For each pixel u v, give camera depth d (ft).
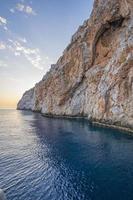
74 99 294.05
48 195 59.47
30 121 285.64
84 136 148.25
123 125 165.17
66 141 133.80
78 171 78.43
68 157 97.14
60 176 73.77
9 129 208.33
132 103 154.51
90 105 243.19
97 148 111.34
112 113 181.88
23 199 57.31
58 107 325.62
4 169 81.71
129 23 192.85
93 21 264.31
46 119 300.20
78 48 295.48
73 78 299.58
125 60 169.58
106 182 67.97
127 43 172.14
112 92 183.11
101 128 182.50
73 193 60.59
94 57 269.85
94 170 78.89
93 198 57.57
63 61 342.03
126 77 166.81
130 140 127.44
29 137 155.53
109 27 236.84
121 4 209.05
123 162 86.43
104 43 253.03
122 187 64.13
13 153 107.24
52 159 94.79
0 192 37.40
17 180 70.44
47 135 160.86
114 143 120.88
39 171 79.10
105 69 207.21
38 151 110.63
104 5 245.04
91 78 242.99
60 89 318.45
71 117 292.20
